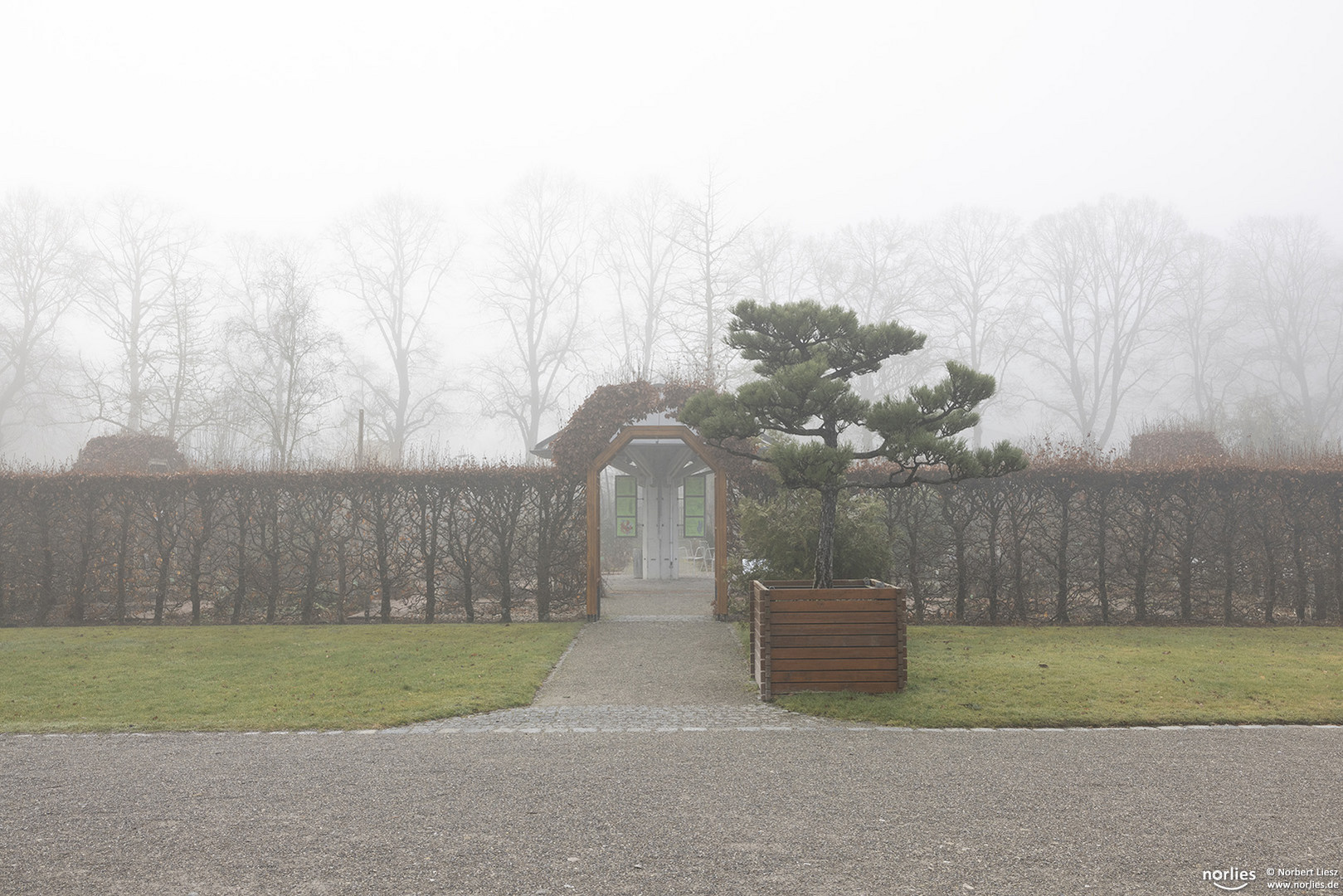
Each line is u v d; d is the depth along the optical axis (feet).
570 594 48.93
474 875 12.81
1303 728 22.33
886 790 17.15
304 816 15.69
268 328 115.96
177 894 12.22
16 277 124.77
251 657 35.47
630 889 12.26
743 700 27.53
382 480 48.93
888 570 38.68
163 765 19.45
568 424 47.96
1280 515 45.62
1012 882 12.42
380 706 25.96
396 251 139.13
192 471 49.96
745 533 40.04
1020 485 46.11
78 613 49.11
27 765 19.52
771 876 12.70
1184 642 37.88
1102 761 19.30
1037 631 42.34
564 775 18.42
